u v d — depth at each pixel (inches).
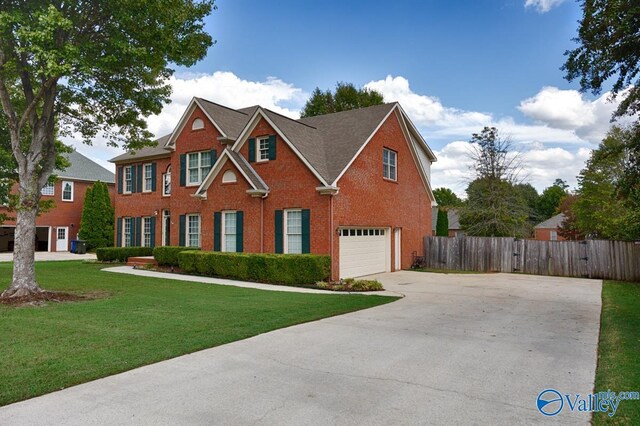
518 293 526.3
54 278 589.9
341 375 211.8
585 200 1155.3
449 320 354.3
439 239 882.8
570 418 163.3
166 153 928.9
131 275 642.2
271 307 393.7
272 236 667.4
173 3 413.7
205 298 440.1
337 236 627.8
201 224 748.6
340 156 671.8
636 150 437.7
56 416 161.2
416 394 187.0
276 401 177.8
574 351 259.6
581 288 579.5
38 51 353.7
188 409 168.9
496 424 157.6
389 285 598.9
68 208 1304.1
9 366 214.7
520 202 1187.3
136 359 230.4
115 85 474.0
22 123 427.5
